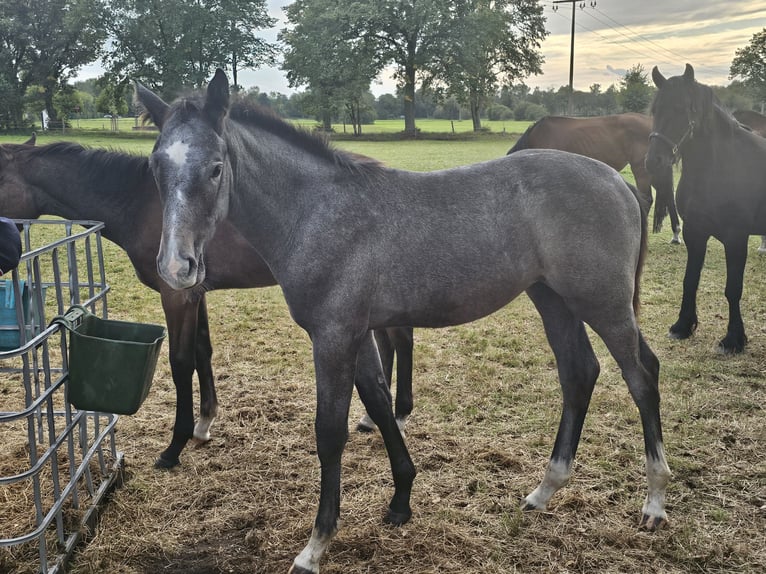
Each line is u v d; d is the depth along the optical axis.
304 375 4.96
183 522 3.06
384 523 3.03
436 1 38.97
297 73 41.88
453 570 2.69
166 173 2.23
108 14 41.16
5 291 2.90
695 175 5.32
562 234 2.73
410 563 2.74
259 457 3.69
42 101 43.38
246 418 4.21
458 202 2.72
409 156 25.58
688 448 3.70
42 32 42.88
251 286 3.76
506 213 2.74
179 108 2.34
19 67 43.47
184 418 3.58
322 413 2.63
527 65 43.34
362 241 2.59
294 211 2.64
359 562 2.76
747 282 7.52
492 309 2.85
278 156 2.64
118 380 2.63
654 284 7.58
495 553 2.77
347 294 2.57
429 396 4.55
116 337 3.00
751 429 3.91
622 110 43.94
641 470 3.47
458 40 39.66
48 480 3.33
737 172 5.12
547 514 3.07
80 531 2.87
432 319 2.79
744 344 5.33
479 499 3.21
